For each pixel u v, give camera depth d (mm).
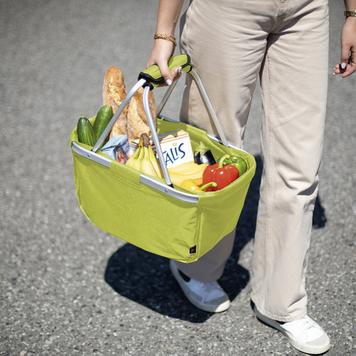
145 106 2707
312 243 4012
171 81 2828
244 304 3529
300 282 3195
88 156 2859
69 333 3326
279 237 3154
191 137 3180
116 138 2959
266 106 3045
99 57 6434
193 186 2855
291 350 3229
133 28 7000
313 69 2920
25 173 4746
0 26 7070
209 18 2850
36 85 5977
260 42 2893
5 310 3471
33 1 7652
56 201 4434
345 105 5691
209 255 3377
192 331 3348
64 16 7281
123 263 3852
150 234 2854
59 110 5590
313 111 2967
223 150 3076
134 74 6105
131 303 3537
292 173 3045
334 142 5148
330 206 4379
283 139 3018
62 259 3881
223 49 2873
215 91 2986
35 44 6699
